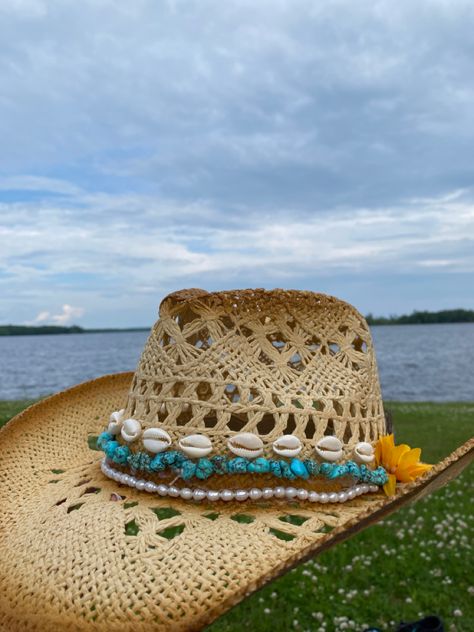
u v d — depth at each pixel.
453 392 5.24
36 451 0.44
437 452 1.34
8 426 0.43
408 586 0.70
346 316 0.36
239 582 0.25
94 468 0.40
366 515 0.25
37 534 0.31
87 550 0.28
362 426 0.34
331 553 0.79
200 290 0.36
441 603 0.66
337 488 0.31
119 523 0.29
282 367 0.32
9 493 0.39
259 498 0.30
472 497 1.00
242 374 0.31
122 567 0.26
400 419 1.90
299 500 0.30
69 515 0.31
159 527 0.28
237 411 0.31
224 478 0.30
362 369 0.35
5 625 0.28
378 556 0.78
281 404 0.31
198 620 0.23
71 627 0.25
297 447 0.30
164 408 0.33
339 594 0.69
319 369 0.33
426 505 0.96
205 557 0.26
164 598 0.25
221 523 0.29
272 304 0.33
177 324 0.34
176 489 0.30
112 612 0.25
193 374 0.32
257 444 0.30
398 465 0.32
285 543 0.27
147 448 0.31
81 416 0.48
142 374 0.34
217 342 0.32
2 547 0.32
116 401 0.50
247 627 0.63
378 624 0.62
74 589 0.26
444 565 0.74
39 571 0.28
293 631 0.62
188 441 0.30
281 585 0.71
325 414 0.32
